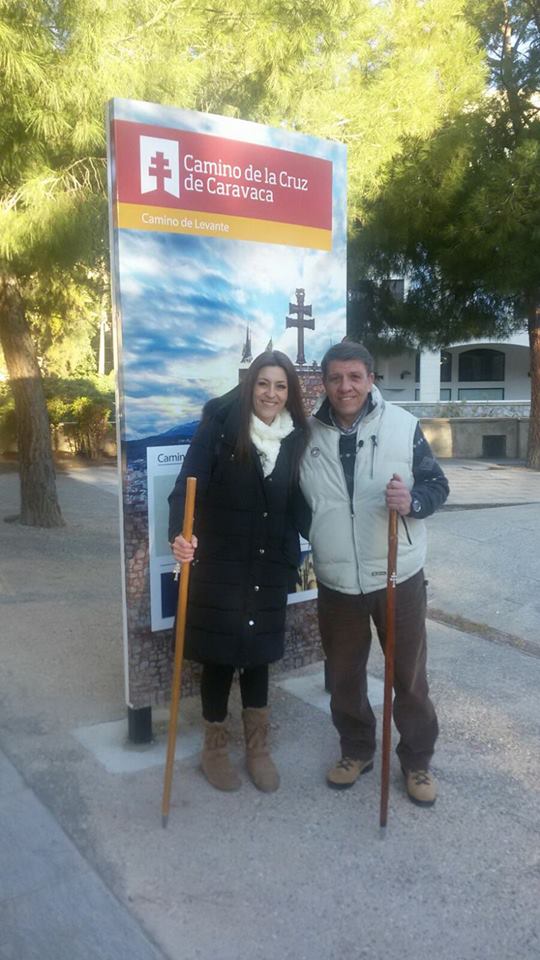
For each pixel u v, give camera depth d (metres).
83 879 2.82
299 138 3.99
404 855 2.99
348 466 3.19
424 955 2.51
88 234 6.16
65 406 16.45
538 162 11.19
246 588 3.21
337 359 3.07
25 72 5.30
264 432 3.17
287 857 2.97
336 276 4.23
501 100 12.49
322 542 3.25
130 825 3.14
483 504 10.80
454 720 4.13
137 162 3.51
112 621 5.62
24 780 3.46
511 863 2.96
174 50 5.84
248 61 6.37
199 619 3.24
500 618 5.95
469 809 3.30
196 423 3.75
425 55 8.98
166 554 3.71
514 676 4.79
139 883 2.81
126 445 3.57
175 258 3.65
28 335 8.70
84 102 5.44
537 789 3.47
